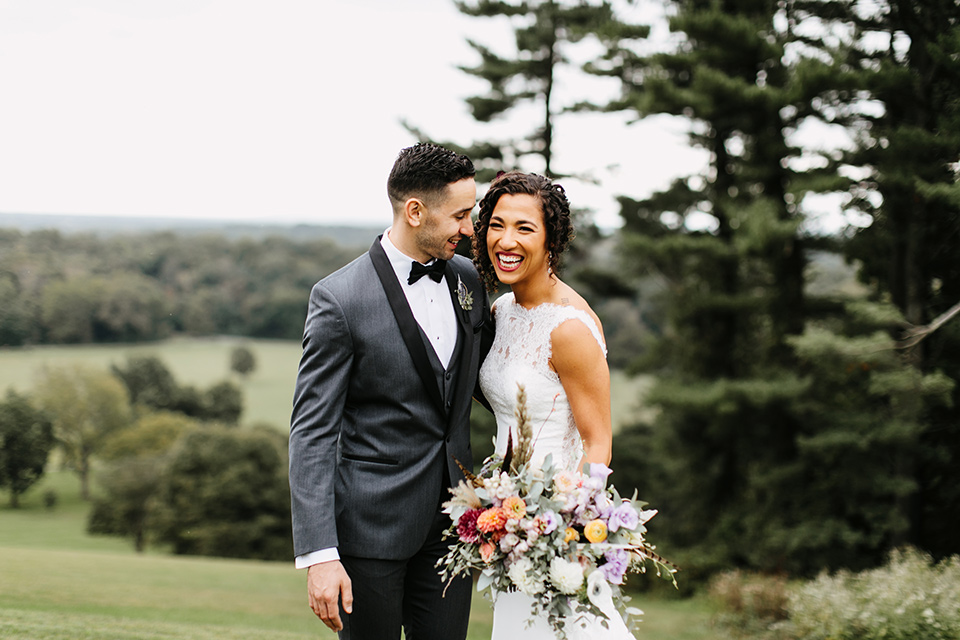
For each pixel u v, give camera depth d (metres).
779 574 11.48
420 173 2.03
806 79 10.14
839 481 12.15
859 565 12.13
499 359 2.28
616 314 23.33
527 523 1.84
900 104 10.23
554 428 2.21
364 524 2.06
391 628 2.12
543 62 14.05
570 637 2.11
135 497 30.41
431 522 2.13
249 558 28.23
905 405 10.50
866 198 11.01
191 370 40.41
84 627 4.89
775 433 13.46
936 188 8.85
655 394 13.45
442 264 2.13
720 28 11.14
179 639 4.63
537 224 2.11
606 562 1.90
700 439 15.02
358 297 2.05
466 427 2.23
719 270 13.98
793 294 12.95
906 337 9.48
